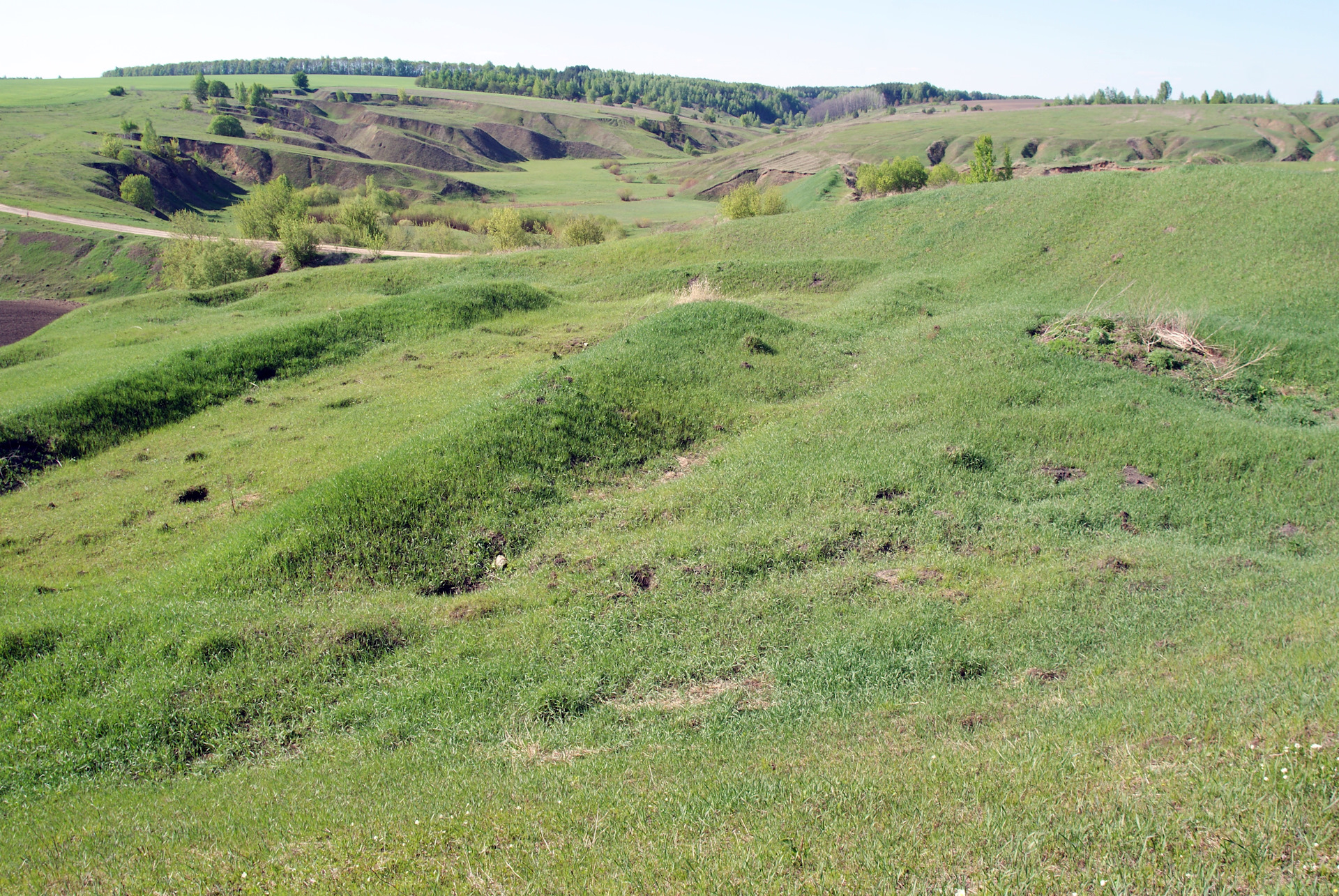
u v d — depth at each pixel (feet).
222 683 35.32
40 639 38.73
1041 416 59.88
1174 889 14.55
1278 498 51.31
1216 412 64.80
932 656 34.30
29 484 65.21
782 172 424.05
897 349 78.02
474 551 46.75
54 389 81.61
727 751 27.84
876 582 41.19
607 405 63.26
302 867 20.67
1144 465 54.44
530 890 17.62
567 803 23.43
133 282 220.84
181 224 228.43
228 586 43.65
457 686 34.55
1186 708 24.61
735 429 64.18
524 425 57.98
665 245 144.56
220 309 128.88
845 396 66.74
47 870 22.95
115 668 36.96
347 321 98.32
